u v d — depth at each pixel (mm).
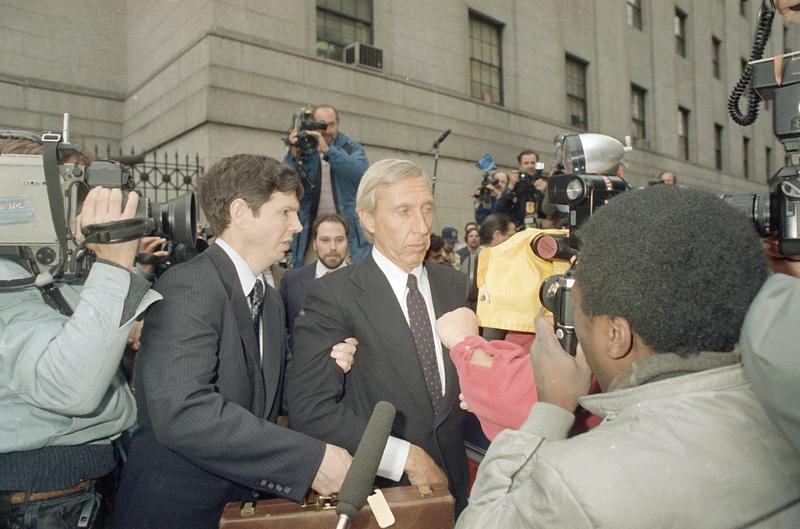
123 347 1368
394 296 1824
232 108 7250
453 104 10008
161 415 1434
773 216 1307
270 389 1785
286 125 7707
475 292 1558
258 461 1447
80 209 1432
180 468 1570
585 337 902
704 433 754
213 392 1479
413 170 1854
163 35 8336
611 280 815
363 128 8586
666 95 16094
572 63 13164
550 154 12008
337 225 3621
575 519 721
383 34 9102
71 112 9070
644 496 716
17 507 1441
